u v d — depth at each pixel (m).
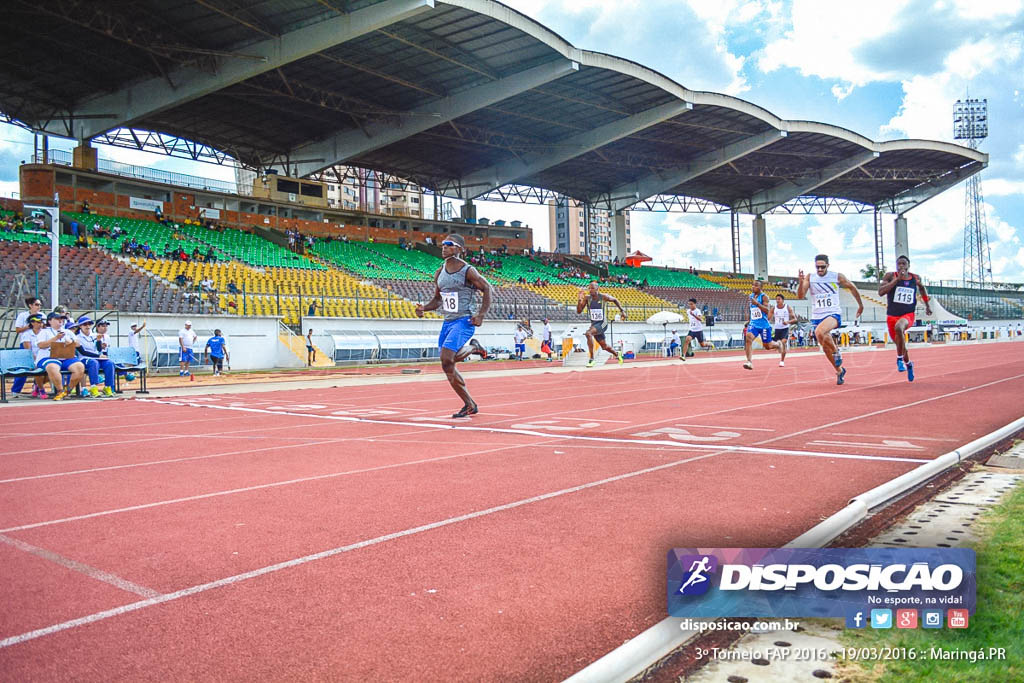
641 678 2.06
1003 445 6.04
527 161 48.78
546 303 41.75
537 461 5.60
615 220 60.38
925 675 2.03
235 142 43.84
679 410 9.38
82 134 35.97
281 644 2.25
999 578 2.74
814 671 2.07
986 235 78.81
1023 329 67.19
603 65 35.03
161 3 26.94
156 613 2.52
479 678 2.01
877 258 69.00
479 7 28.38
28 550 3.32
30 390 15.06
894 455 5.56
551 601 2.59
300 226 44.03
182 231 35.78
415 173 52.31
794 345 46.41
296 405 11.48
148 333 22.81
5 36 28.98
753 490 4.40
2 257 23.83
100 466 5.68
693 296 56.59
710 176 57.41
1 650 2.22
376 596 2.67
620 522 3.68
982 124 74.19
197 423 8.93
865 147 51.94
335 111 39.25
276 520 3.86
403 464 5.57
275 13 28.06
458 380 8.75
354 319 30.62
